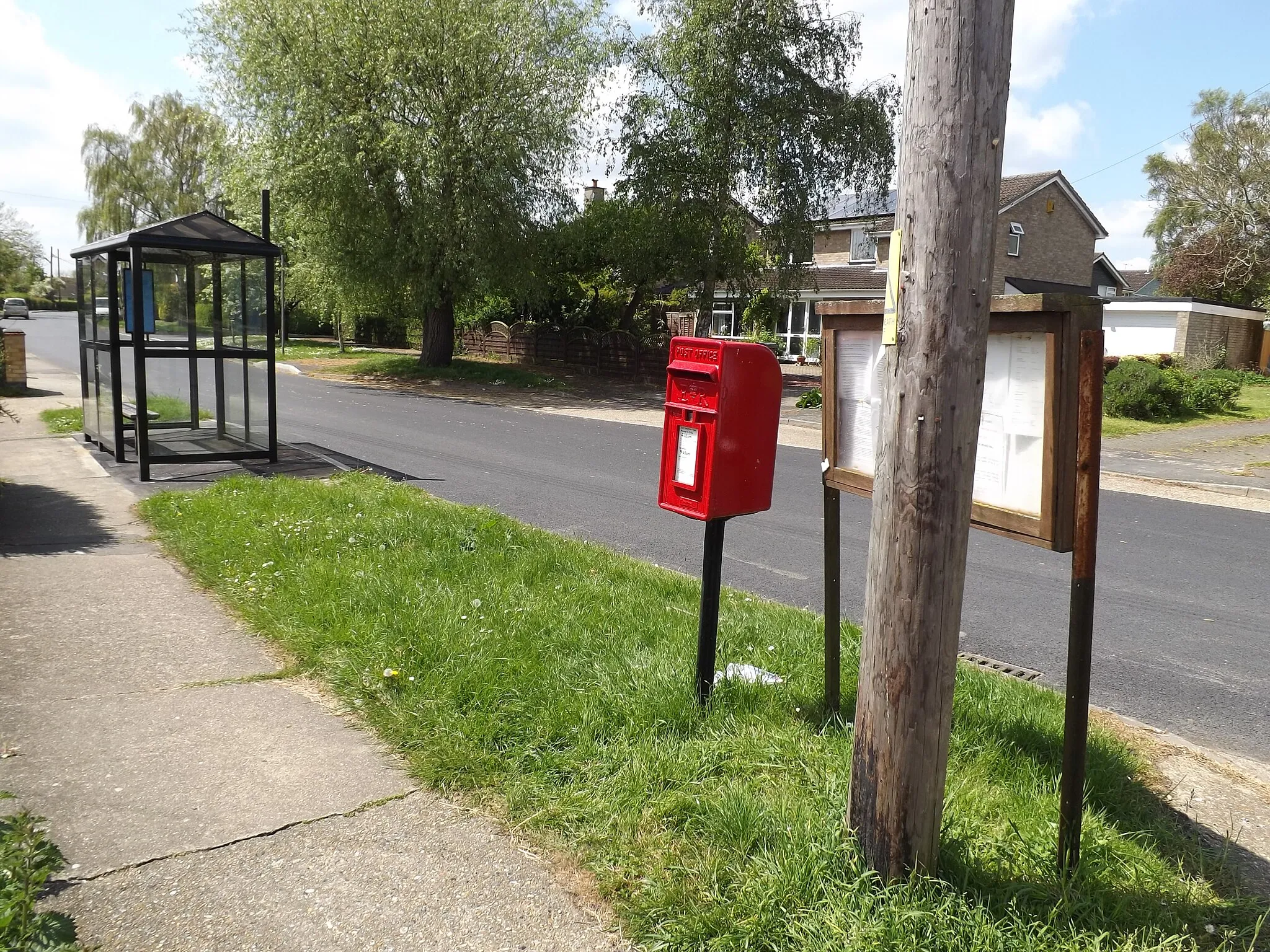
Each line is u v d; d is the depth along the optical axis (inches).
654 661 167.5
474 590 207.8
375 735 146.0
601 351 1155.3
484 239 912.3
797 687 163.0
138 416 359.3
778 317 1305.4
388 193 919.0
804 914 100.7
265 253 392.8
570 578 225.0
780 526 345.7
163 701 156.8
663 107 1010.1
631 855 113.7
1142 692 197.6
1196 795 140.6
